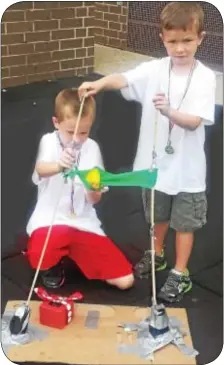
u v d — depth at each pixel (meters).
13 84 3.21
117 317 1.33
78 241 1.44
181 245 1.44
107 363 1.18
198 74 1.36
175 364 1.18
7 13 3.07
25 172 2.08
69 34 3.35
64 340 1.25
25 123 2.57
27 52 3.21
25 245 1.65
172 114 1.30
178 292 1.43
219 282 1.51
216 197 1.98
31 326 1.29
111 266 1.45
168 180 1.40
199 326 1.33
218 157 2.25
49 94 3.04
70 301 1.31
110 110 2.72
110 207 1.91
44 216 1.46
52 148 1.43
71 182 1.44
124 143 2.39
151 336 1.24
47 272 1.48
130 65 3.25
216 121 2.51
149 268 1.54
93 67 3.41
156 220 1.49
